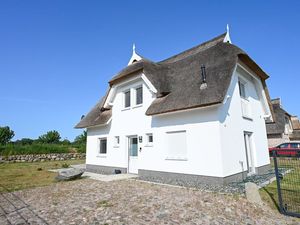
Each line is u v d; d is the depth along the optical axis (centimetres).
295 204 662
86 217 577
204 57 1280
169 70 1475
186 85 1156
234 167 1054
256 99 1547
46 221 559
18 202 768
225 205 652
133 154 1438
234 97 1188
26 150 2742
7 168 1938
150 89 1283
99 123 1652
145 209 627
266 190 847
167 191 848
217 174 960
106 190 902
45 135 4350
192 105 992
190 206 645
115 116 1594
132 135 1433
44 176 1428
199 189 876
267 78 1505
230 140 1064
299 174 1221
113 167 1547
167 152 1182
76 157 3181
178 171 1109
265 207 642
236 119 1169
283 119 2995
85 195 827
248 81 1448
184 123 1113
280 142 2838
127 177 1257
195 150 1052
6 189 1009
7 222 561
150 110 1207
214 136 989
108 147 1619
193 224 512
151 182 1069
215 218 550
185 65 1369
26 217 596
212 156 986
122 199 745
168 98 1179
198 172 1026
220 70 1056
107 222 536
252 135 1374
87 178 1277
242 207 634
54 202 743
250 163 1318
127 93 1555
